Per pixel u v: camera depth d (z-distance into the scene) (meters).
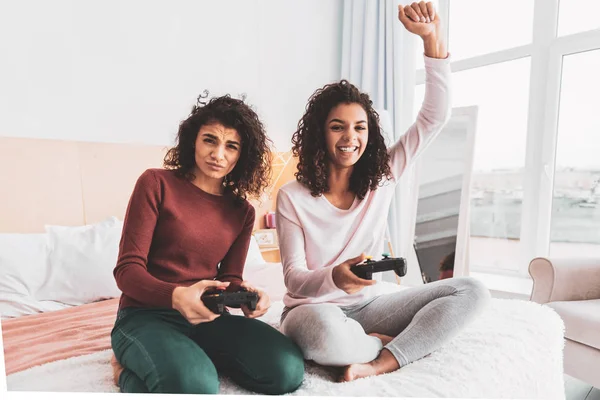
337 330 0.91
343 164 1.12
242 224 1.16
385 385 0.84
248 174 1.15
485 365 0.92
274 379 0.85
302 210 1.14
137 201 1.01
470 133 2.32
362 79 2.87
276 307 1.48
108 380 0.93
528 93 2.47
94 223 2.05
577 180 2.33
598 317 1.53
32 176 1.87
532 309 1.28
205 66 2.42
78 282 1.67
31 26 1.87
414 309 1.09
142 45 2.19
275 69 2.73
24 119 1.87
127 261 0.95
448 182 2.38
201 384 0.78
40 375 0.96
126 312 0.98
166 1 2.26
